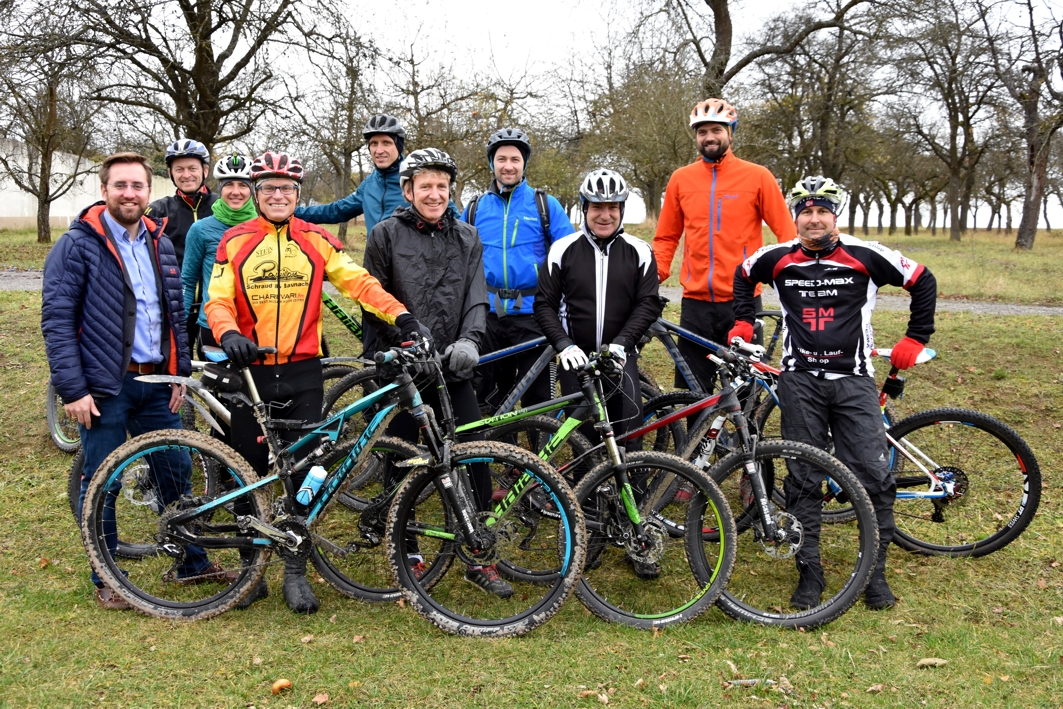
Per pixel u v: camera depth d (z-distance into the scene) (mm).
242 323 3174
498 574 3445
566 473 3426
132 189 3014
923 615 3199
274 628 3023
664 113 17312
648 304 3609
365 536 3369
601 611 3127
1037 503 3645
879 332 7027
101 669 2668
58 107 19391
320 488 3158
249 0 15102
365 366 4570
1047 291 10992
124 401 3176
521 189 4340
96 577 3182
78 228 3041
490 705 2506
